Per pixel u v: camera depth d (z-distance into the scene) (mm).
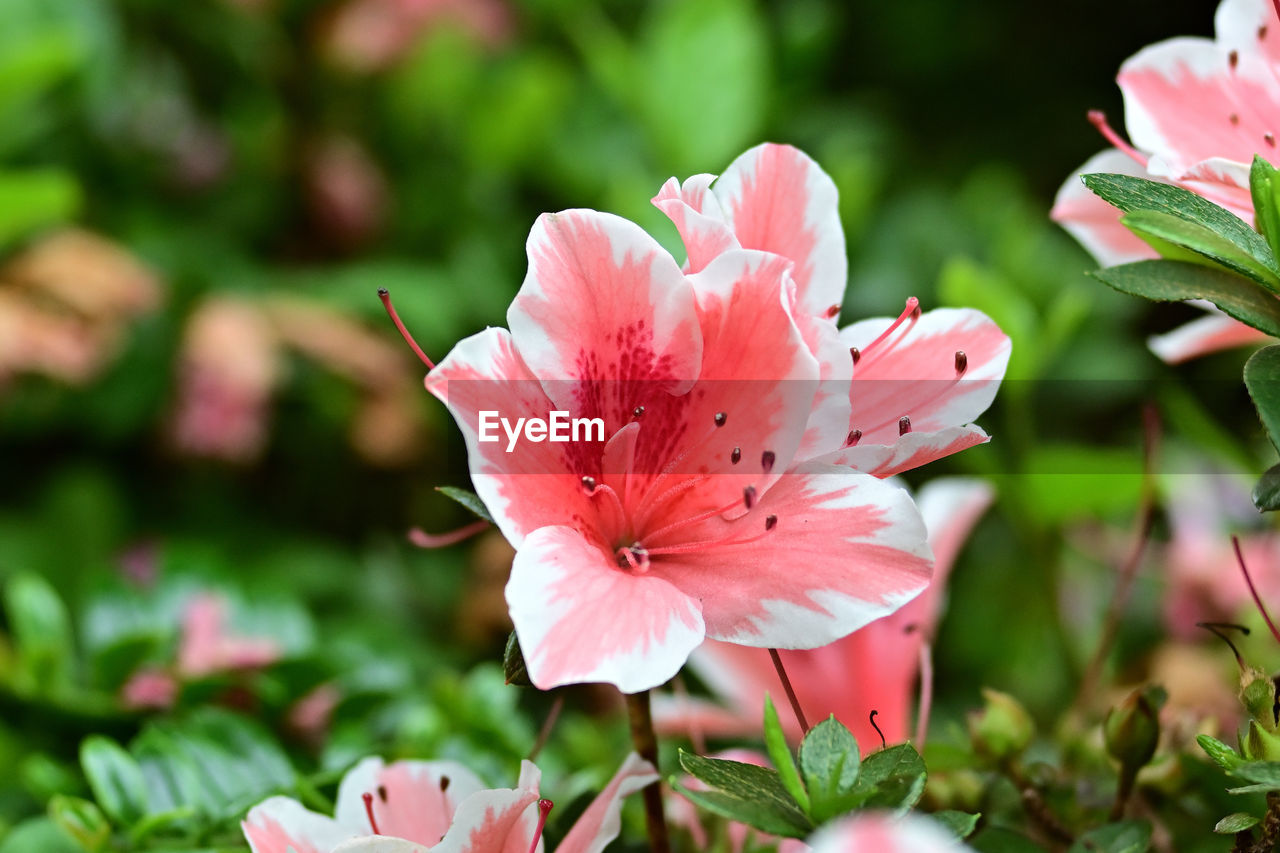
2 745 581
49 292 1040
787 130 1286
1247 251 452
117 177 1204
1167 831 507
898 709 526
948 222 1188
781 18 1577
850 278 1132
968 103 1681
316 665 576
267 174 1235
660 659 440
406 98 1253
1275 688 461
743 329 459
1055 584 673
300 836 480
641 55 1187
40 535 1076
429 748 561
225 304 1101
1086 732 553
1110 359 1067
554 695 778
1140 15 1659
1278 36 488
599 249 458
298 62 1232
